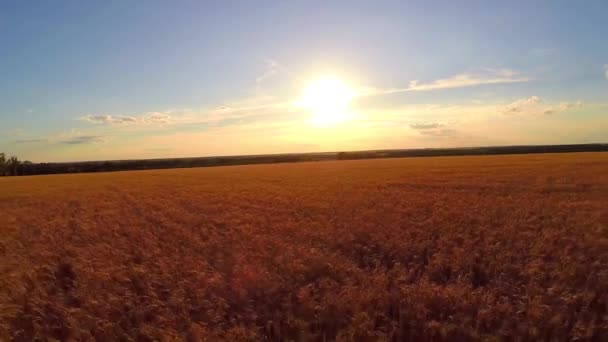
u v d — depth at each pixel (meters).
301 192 26.36
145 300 7.94
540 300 7.03
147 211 20.80
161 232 14.97
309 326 6.75
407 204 18.67
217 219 17.08
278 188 30.20
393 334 6.39
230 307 7.70
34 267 10.39
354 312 7.04
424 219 15.11
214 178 46.12
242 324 6.84
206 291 8.28
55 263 11.04
